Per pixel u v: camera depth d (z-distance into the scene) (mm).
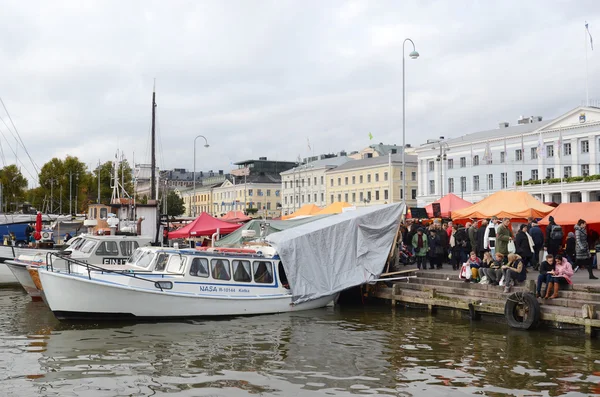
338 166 116438
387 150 118625
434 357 15586
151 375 13758
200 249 22859
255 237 28953
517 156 80250
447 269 26984
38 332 18609
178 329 19250
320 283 23703
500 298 20844
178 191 173125
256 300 22078
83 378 13484
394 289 24484
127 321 20203
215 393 12477
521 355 15742
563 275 19281
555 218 27984
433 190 94938
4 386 12859
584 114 72062
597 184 67062
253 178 138750
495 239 23547
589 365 14664
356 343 17312
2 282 30156
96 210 36219
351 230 25016
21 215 41750
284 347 16734
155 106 40031
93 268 20234
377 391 12680
